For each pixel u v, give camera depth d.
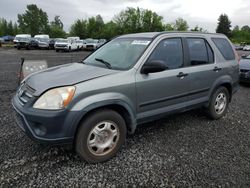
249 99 6.94
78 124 2.97
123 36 4.37
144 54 3.53
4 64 14.34
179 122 4.79
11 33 86.12
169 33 3.97
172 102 3.90
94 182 2.81
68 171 3.01
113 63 3.66
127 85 3.24
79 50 34.59
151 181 2.85
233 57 5.12
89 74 3.20
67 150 3.50
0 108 5.31
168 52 3.85
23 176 2.87
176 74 3.86
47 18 92.06
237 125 4.73
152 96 3.57
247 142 3.96
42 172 2.96
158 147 3.69
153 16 72.06
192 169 3.11
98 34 75.44
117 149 3.34
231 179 2.92
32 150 3.47
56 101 2.79
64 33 89.50
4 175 2.88
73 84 2.90
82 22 76.69
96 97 2.96
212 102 4.71
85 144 3.03
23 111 2.87
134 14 71.69
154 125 4.59
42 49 33.88
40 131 2.86
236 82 5.22
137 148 3.64
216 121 4.92
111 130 3.23
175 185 2.79
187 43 4.18
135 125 3.49
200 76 4.27
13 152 3.40
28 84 3.23
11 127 4.25
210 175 2.99
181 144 3.82
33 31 89.56
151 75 3.53
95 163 3.18
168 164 3.22
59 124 2.79
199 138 4.07
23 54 23.45
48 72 3.50
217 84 4.65
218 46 4.80
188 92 4.12
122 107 3.28
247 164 3.27
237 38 99.69
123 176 2.94
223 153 3.56
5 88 7.34
